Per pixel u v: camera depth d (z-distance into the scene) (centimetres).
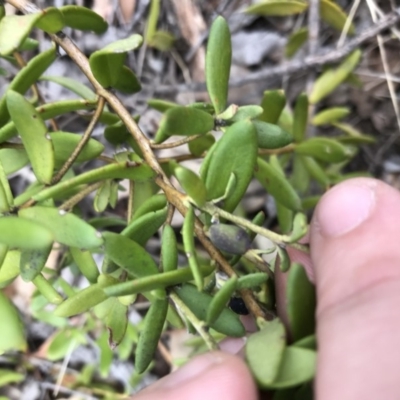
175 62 24
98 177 10
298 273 9
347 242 10
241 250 9
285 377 8
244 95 24
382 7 23
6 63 22
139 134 11
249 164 10
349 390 8
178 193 10
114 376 23
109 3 23
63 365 21
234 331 9
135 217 11
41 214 9
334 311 9
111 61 11
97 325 20
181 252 21
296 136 17
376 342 8
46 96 22
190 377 9
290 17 24
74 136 12
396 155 23
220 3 24
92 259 12
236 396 8
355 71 23
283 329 8
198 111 10
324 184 18
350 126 23
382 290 9
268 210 23
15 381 23
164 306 10
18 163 12
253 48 24
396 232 10
